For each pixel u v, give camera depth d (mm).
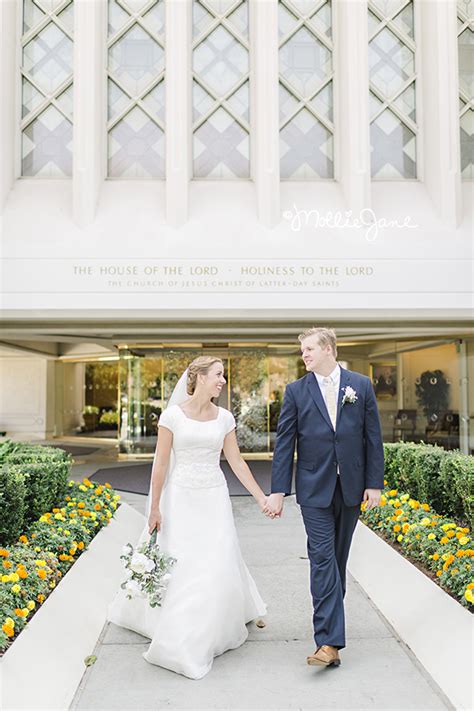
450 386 14438
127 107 10789
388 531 5531
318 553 3184
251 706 2732
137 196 10469
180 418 3498
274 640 3529
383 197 10586
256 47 10219
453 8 10141
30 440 22344
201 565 3301
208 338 14109
